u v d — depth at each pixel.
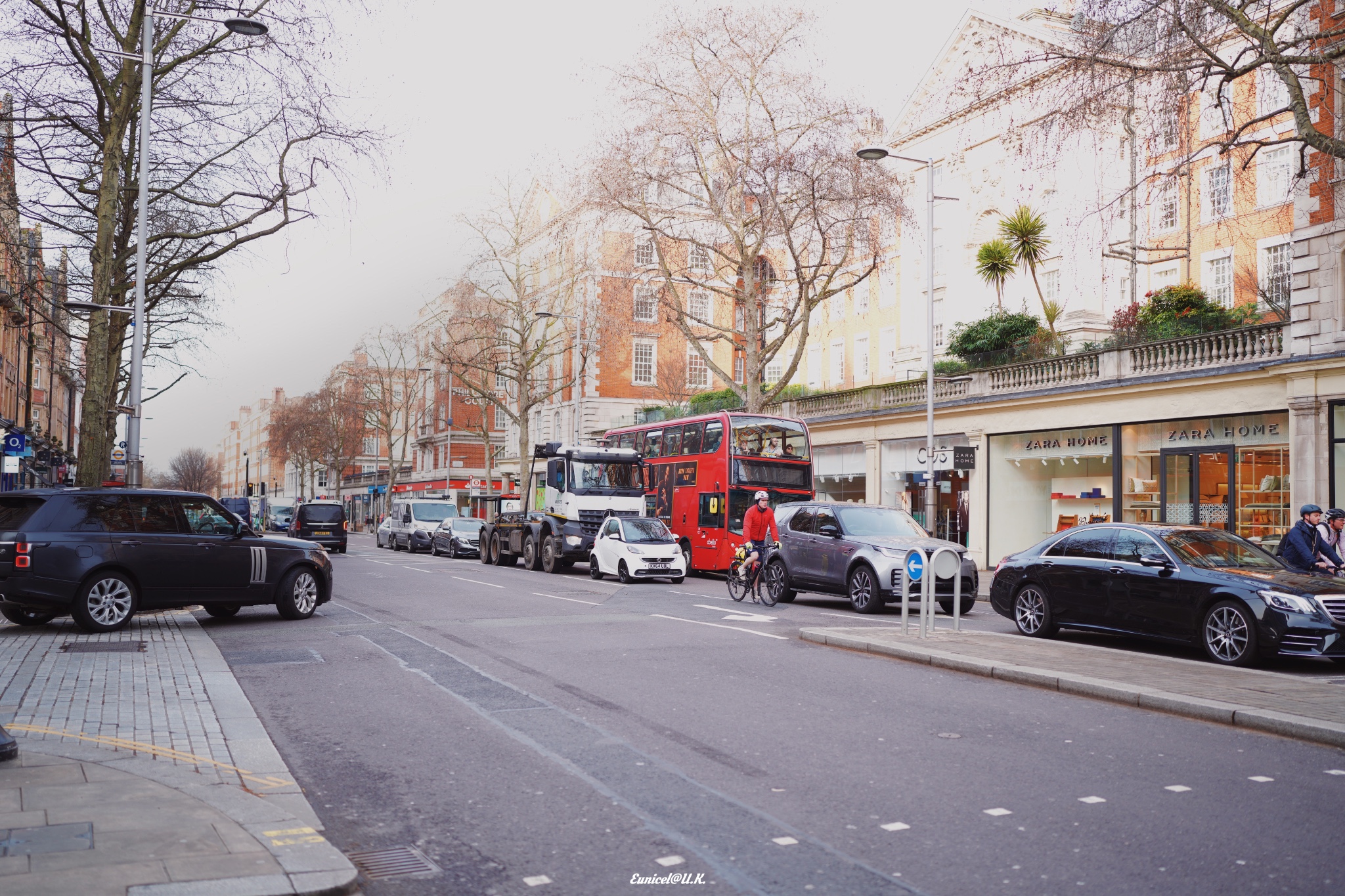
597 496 28.95
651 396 62.44
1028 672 9.77
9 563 12.87
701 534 27.59
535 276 49.53
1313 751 7.12
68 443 68.69
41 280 24.75
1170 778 6.39
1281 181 29.12
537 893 4.50
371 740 7.48
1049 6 15.06
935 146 42.50
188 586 14.07
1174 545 12.22
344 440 86.88
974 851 5.01
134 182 22.91
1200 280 31.95
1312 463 20.91
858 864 4.83
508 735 7.60
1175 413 24.27
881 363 47.12
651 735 7.57
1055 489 27.95
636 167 29.44
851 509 18.44
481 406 56.72
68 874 4.30
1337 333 20.55
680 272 32.84
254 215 20.31
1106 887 4.55
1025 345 29.64
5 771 6.06
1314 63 12.39
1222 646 11.23
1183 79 13.68
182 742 7.14
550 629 14.20
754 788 6.17
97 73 18.73
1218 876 4.70
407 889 4.57
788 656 11.56
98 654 11.35
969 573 17.33
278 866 4.51
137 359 21.52
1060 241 34.94
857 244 29.22
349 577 26.03
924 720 8.10
